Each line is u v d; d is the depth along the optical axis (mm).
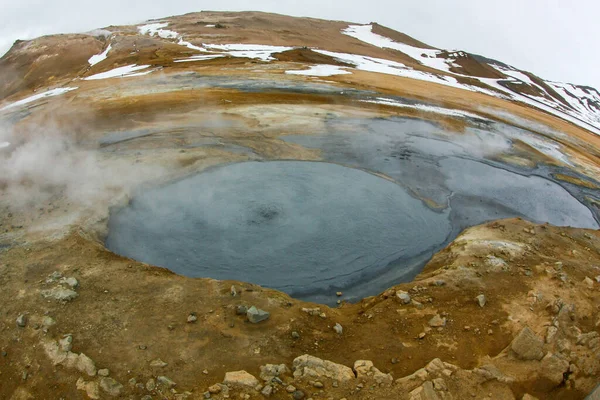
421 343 7273
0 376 6500
